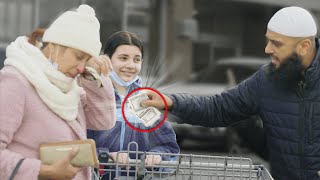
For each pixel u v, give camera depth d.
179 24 27.14
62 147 4.55
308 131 5.79
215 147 16.25
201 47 30.95
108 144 5.88
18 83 4.54
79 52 4.66
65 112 4.66
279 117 5.88
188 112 5.99
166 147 5.94
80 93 4.87
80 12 4.74
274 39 5.71
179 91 6.36
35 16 15.16
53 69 4.62
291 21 5.66
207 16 31.17
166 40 26.56
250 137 14.62
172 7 26.88
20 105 4.54
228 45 31.92
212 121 6.10
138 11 25.05
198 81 19.75
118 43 5.99
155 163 5.34
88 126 5.17
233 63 20.20
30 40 4.77
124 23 19.48
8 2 16.47
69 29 4.62
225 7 31.42
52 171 4.50
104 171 5.50
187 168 5.34
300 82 5.76
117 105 5.94
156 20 26.22
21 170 4.46
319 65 5.71
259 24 32.69
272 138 5.98
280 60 5.73
